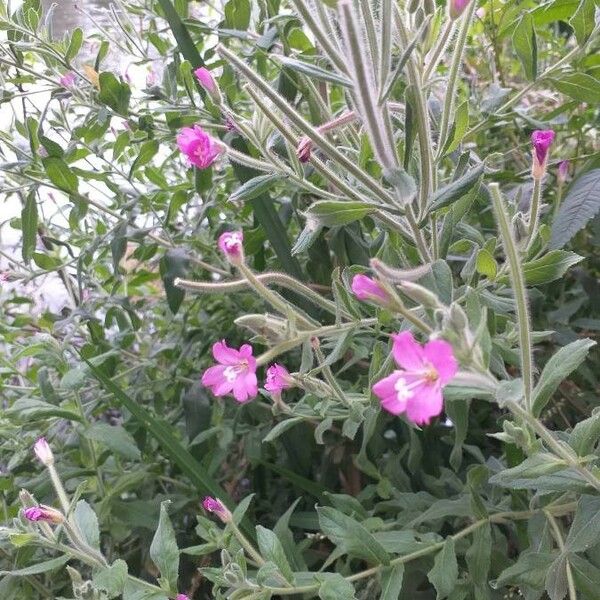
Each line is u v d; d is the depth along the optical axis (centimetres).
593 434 18
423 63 20
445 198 20
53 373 37
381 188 21
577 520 19
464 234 25
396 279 17
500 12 34
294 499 32
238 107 35
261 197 29
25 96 34
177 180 40
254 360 20
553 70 27
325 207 20
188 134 22
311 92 28
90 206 38
